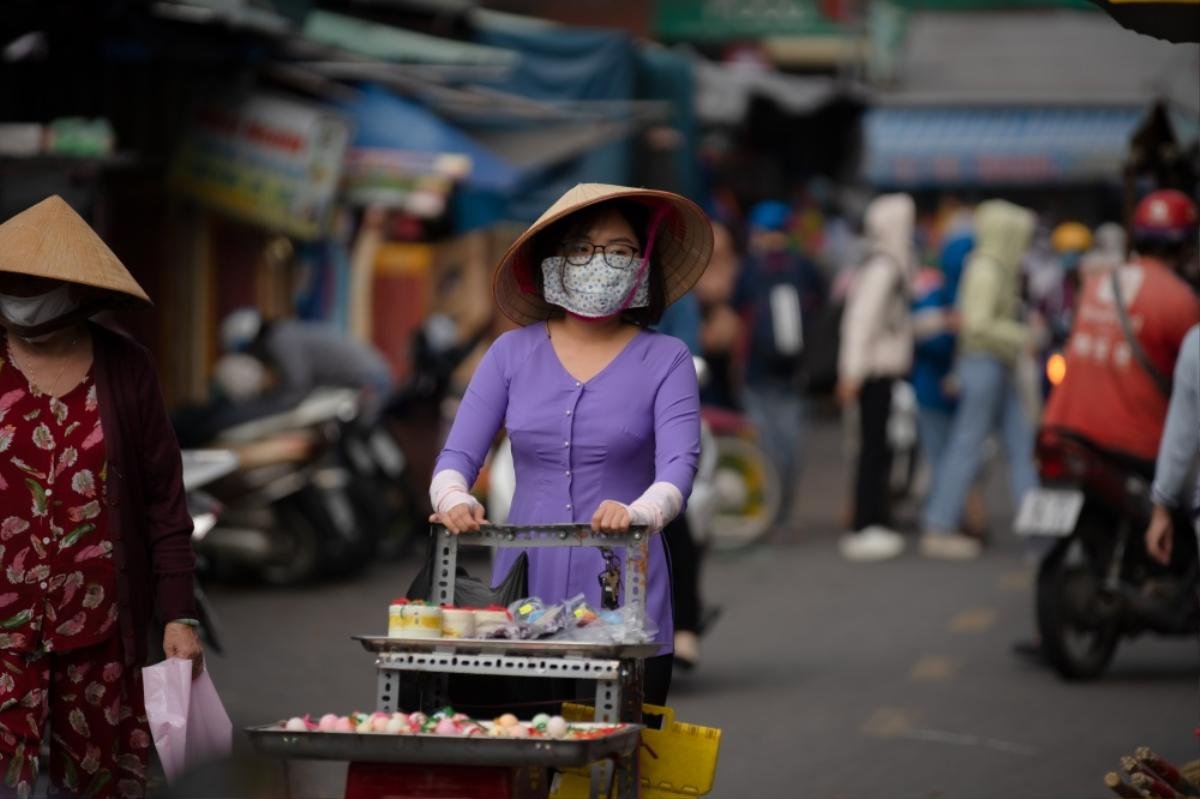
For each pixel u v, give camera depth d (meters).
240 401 29.20
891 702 20.78
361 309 39.41
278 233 37.25
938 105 72.25
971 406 32.25
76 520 12.39
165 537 12.84
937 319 33.12
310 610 26.86
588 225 12.21
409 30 44.06
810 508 41.66
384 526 30.11
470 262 42.31
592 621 11.28
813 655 23.83
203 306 36.66
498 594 11.85
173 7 28.88
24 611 12.30
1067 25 77.25
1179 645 24.86
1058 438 21.33
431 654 10.88
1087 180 71.44
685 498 11.88
